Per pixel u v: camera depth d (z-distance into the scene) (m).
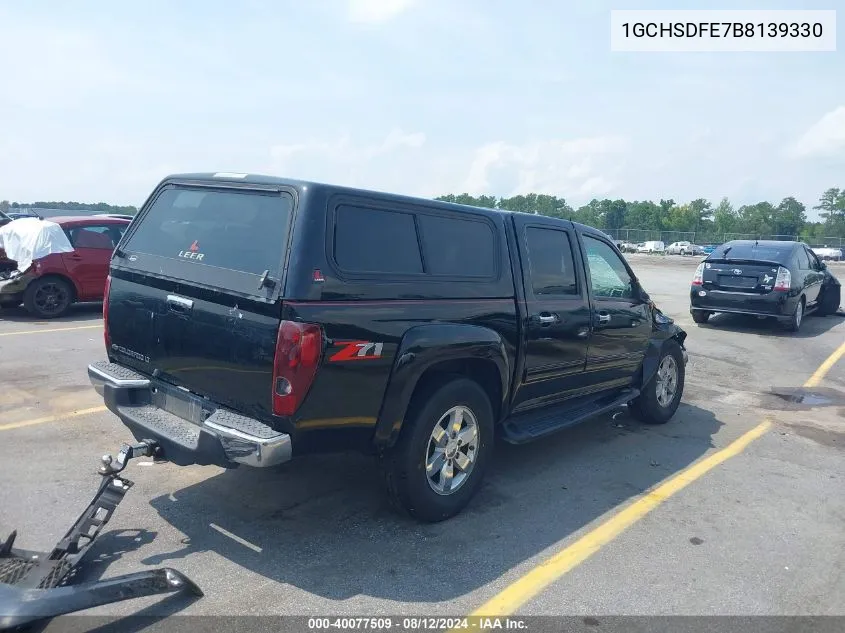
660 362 6.64
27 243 11.21
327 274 3.56
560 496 4.87
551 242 5.25
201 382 3.86
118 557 3.72
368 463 5.25
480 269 4.55
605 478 5.27
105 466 3.70
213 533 4.04
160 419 4.00
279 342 3.41
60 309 11.44
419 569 3.74
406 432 4.02
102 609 3.25
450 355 4.13
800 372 9.69
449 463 4.34
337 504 4.51
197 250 4.00
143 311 4.20
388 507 4.50
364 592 3.49
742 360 10.41
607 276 5.90
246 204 3.91
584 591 3.61
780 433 6.70
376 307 3.74
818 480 5.41
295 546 3.93
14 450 5.22
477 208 4.66
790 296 12.52
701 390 8.47
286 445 3.47
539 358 5.02
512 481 5.12
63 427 5.77
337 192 3.74
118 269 4.45
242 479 4.85
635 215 108.44
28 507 4.27
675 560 3.99
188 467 5.04
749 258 13.02
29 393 6.72
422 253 4.15
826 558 4.09
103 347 9.01
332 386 3.55
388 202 4.00
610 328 5.79
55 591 2.96
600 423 6.82
